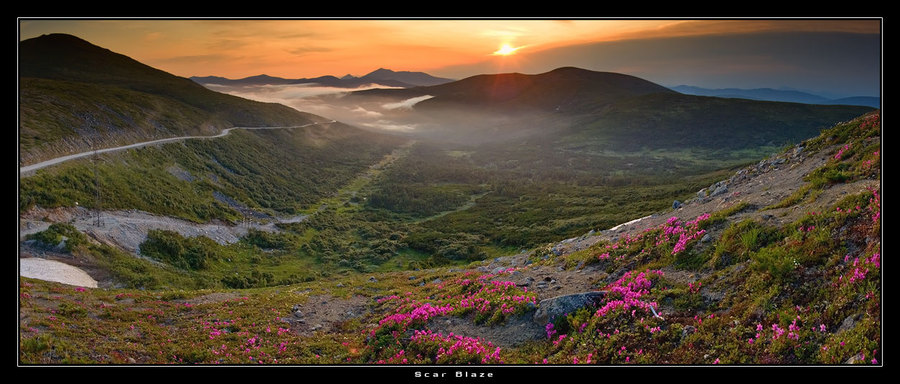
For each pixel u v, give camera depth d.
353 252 80.88
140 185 72.38
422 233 99.19
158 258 50.59
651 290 16.36
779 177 24.48
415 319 19.02
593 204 122.81
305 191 137.38
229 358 16.86
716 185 29.20
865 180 17.38
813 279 12.63
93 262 40.75
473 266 35.66
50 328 16.86
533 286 21.16
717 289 14.84
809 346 10.81
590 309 15.85
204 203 82.81
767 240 15.84
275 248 75.88
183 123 139.25
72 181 58.28
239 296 27.95
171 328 20.73
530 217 110.06
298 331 21.53
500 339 16.23
